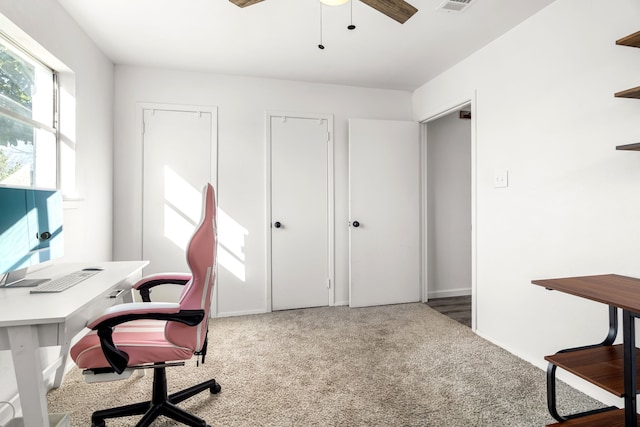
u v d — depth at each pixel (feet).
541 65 6.81
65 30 6.80
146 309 4.10
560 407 5.47
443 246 12.67
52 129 6.89
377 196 11.28
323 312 10.59
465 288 12.84
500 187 7.89
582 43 5.96
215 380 6.24
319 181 11.16
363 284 11.18
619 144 5.38
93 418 4.81
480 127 8.57
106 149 8.95
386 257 11.38
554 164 6.52
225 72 10.18
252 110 10.55
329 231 11.26
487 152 8.30
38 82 6.61
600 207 5.67
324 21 7.32
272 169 10.73
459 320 9.81
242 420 5.14
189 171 10.06
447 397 5.77
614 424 4.38
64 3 6.56
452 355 7.45
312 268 11.12
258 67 9.83
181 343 4.27
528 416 5.25
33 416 3.41
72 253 7.16
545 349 6.75
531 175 7.05
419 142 11.76
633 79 5.18
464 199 12.85
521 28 7.31
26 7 5.49
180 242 9.98
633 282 4.79
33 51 6.12
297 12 6.98
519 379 6.39
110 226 9.25
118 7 6.75
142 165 9.76
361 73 10.33
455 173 12.78
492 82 8.18
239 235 10.44
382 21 7.33
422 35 7.94
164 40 8.16
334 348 7.83
